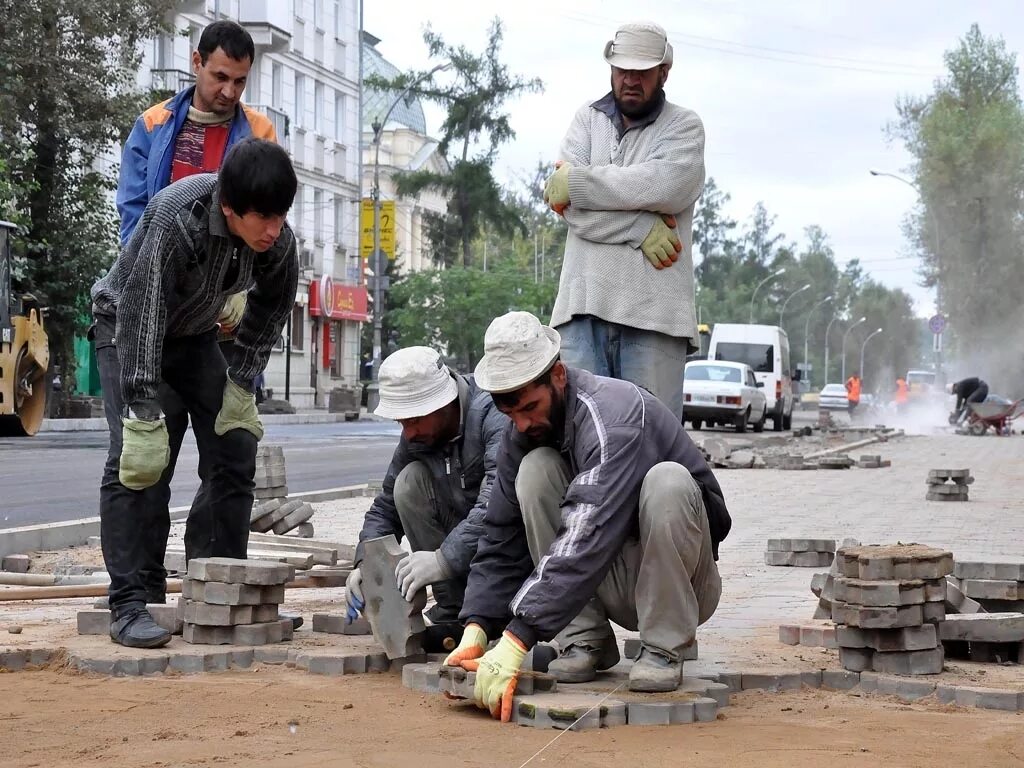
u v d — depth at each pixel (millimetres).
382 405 5000
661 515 4324
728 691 4516
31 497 12414
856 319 158125
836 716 4297
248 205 4949
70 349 31203
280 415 37750
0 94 27859
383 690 4566
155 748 3689
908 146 62719
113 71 31234
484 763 3570
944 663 5074
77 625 5527
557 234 94312
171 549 8336
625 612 4656
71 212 30812
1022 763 3660
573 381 4406
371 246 50750
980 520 11828
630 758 3656
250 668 4949
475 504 5094
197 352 5629
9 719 4031
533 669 4707
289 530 8383
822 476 18734
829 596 6008
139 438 5105
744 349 43688
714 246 131375
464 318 55781
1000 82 62250
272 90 46094
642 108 6008
